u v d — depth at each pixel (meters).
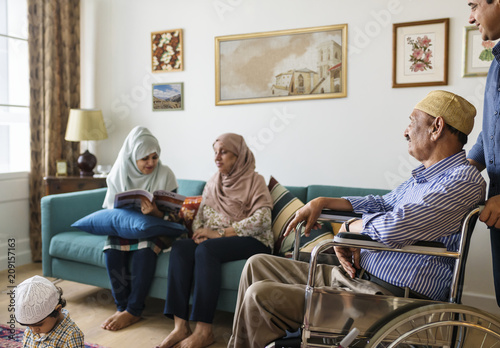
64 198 3.11
